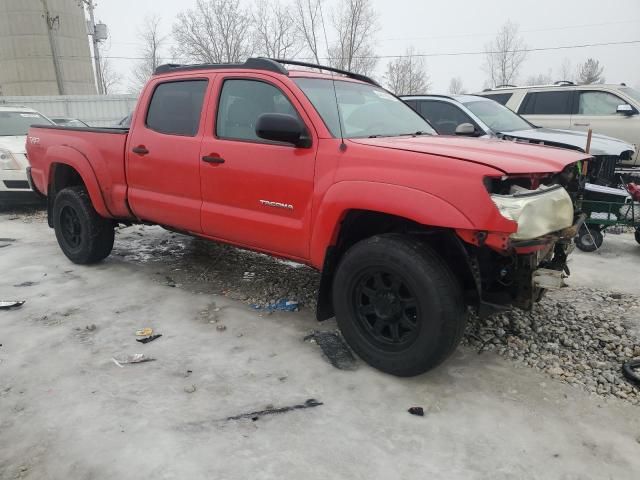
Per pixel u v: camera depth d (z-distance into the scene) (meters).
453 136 4.02
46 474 2.38
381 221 3.41
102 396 2.98
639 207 6.05
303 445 2.60
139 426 2.71
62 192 5.37
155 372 3.26
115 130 4.89
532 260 2.98
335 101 3.81
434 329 2.96
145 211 4.66
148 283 4.92
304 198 3.48
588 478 2.42
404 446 2.61
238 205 3.90
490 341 3.75
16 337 3.71
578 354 3.58
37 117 10.01
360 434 2.70
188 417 2.80
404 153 3.04
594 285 5.08
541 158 3.18
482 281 3.15
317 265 3.52
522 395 3.08
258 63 3.91
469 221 2.75
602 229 6.62
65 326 3.91
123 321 4.03
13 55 33.00
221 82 4.08
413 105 8.05
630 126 9.12
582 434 2.73
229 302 4.46
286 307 4.35
